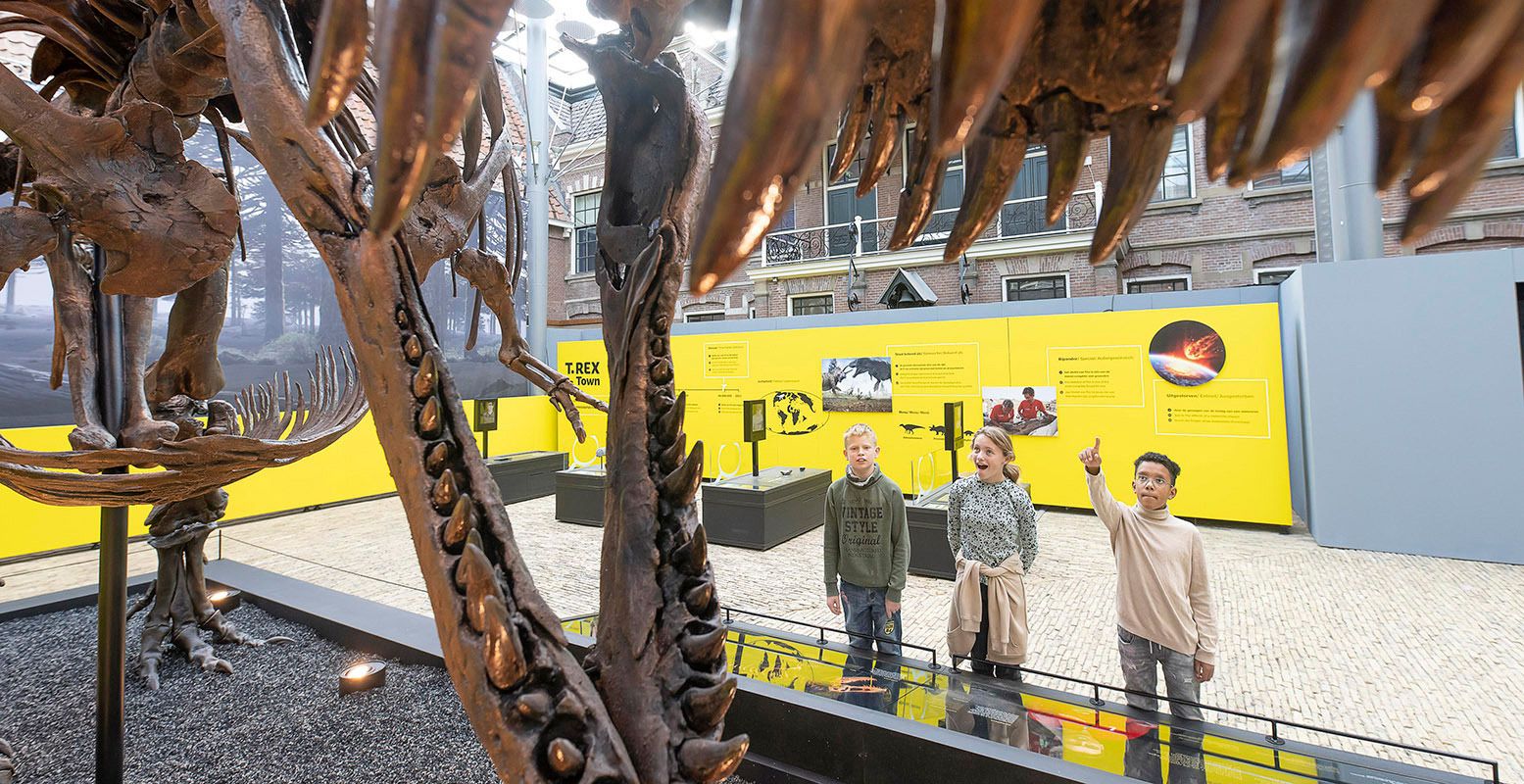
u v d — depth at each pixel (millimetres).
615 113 1308
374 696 3363
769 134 307
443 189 1508
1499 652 4203
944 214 12883
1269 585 5562
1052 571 6031
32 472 1980
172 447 2039
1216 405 7438
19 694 3430
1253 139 333
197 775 2703
